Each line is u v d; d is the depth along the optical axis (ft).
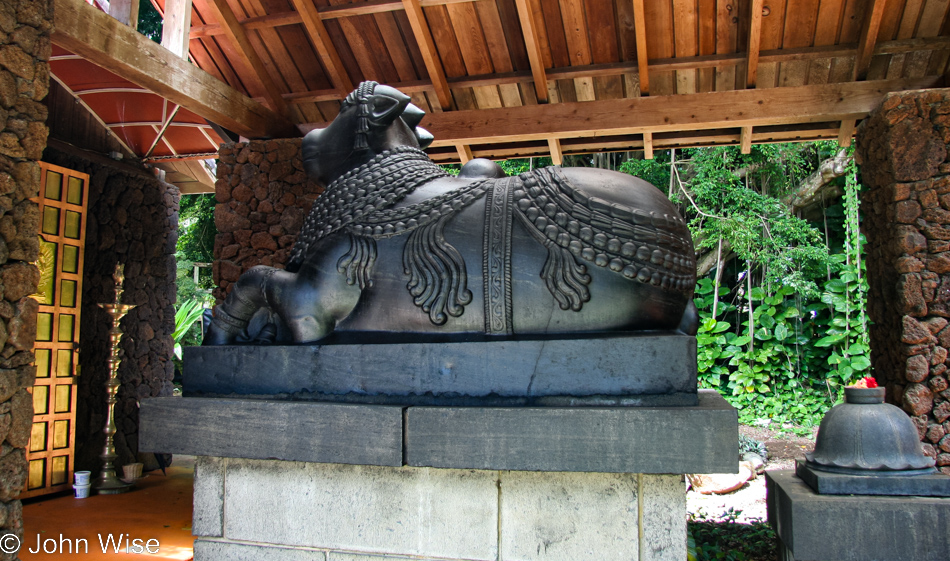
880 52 15.78
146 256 21.24
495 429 6.02
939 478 6.95
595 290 6.56
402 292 7.10
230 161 18.89
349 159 8.39
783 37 16.06
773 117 16.43
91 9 12.19
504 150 20.61
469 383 6.55
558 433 5.87
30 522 14.11
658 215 6.70
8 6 9.66
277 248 18.39
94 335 19.13
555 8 16.38
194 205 40.22
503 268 6.75
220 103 16.66
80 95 18.01
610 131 17.66
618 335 6.53
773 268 28.43
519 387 6.40
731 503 16.72
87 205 18.53
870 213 15.71
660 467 5.65
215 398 7.29
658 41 16.67
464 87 18.69
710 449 5.58
